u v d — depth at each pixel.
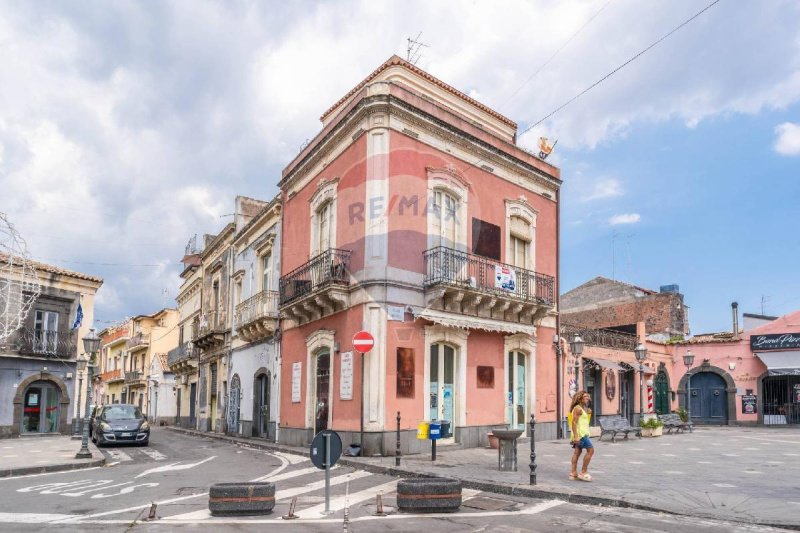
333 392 16.73
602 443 18.91
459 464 13.34
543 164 21.02
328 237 18.16
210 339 28.94
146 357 49.06
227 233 28.48
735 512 8.34
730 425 30.80
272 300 21.56
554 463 13.54
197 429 31.80
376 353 15.13
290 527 7.84
